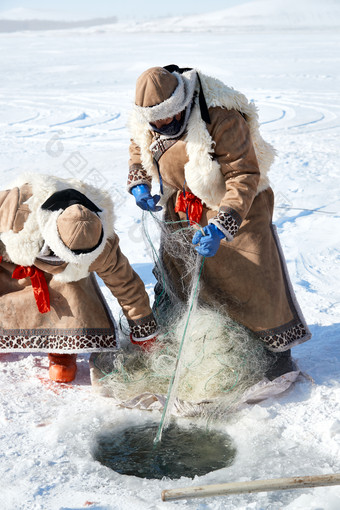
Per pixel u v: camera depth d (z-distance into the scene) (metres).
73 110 15.55
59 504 2.46
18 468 2.68
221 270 3.43
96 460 2.84
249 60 29.11
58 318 3.41
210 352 3.44
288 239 5.99
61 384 3.48
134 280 3.41
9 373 3.61
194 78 3.13
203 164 3.15
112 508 2.43
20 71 27.89
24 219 3.16
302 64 26.53
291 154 9.90
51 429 2.98
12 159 10.27
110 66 28.83
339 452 2.78
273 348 3.49
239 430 3.00
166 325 3.69
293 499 2.48
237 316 3.49
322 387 3.36
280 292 3.44
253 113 3.25
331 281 4.98
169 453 2.90
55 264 3.18
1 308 3.45
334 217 6.63
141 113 3.09
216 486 2.27
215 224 3.07
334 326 4.16
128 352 3.71
